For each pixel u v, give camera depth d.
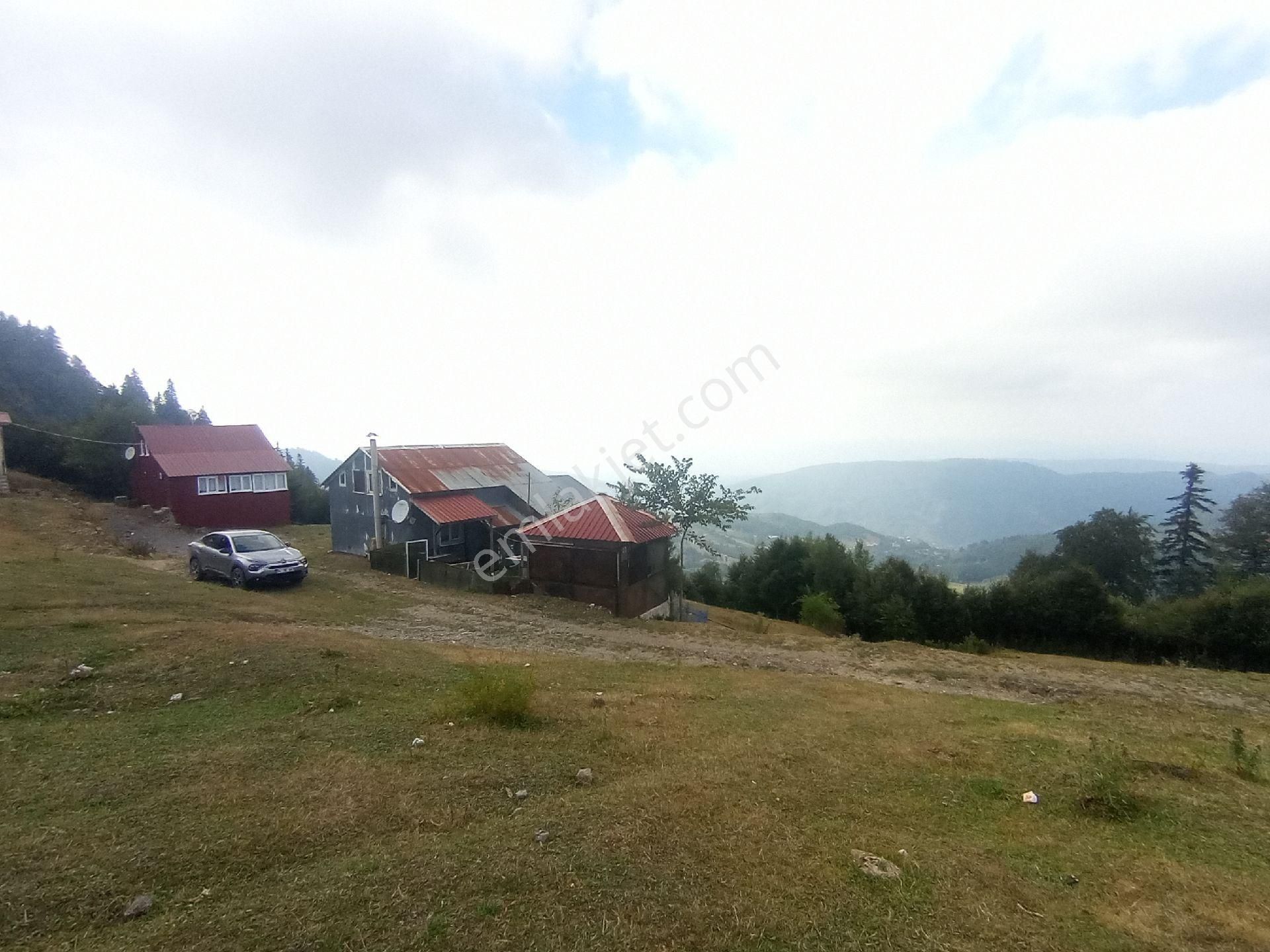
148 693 7.67
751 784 5.77
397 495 24.64
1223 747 8.02
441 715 7.27
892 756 6.94
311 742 6.25
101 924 3.37
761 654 14.54
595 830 4.57
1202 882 4.27
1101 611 22.98
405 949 3.20
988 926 3.64
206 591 15.68
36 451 38.03
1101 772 5.92
